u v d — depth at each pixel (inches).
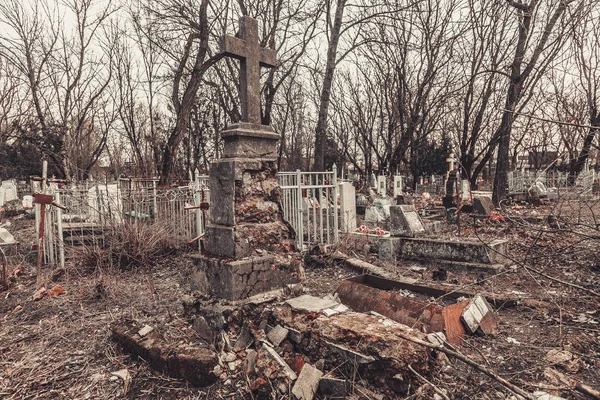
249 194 152.3
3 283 225.9
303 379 104.1
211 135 966.4
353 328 107.9
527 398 79.7
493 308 166.4
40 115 714.8
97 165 1208.8
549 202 523.2
